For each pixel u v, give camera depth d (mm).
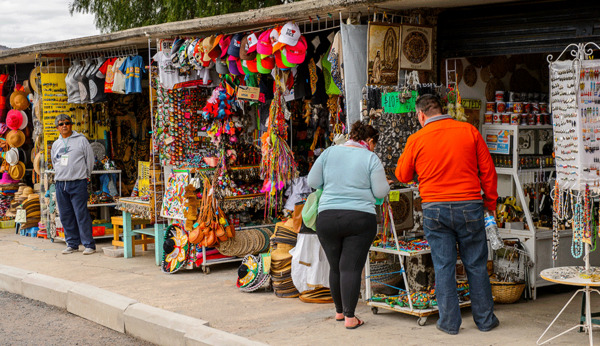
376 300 5961
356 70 6203
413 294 5887
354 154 5430
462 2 6023
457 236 5340
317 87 7496
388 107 6152
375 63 6133
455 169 5211
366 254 5453
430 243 5395
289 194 7758
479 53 6480
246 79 7875
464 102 6746
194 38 8000
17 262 8984
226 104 7926
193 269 8328
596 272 5062
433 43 6613
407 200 6402
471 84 6859
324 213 5422
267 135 7594
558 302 6258
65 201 9531
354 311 5629
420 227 6520
